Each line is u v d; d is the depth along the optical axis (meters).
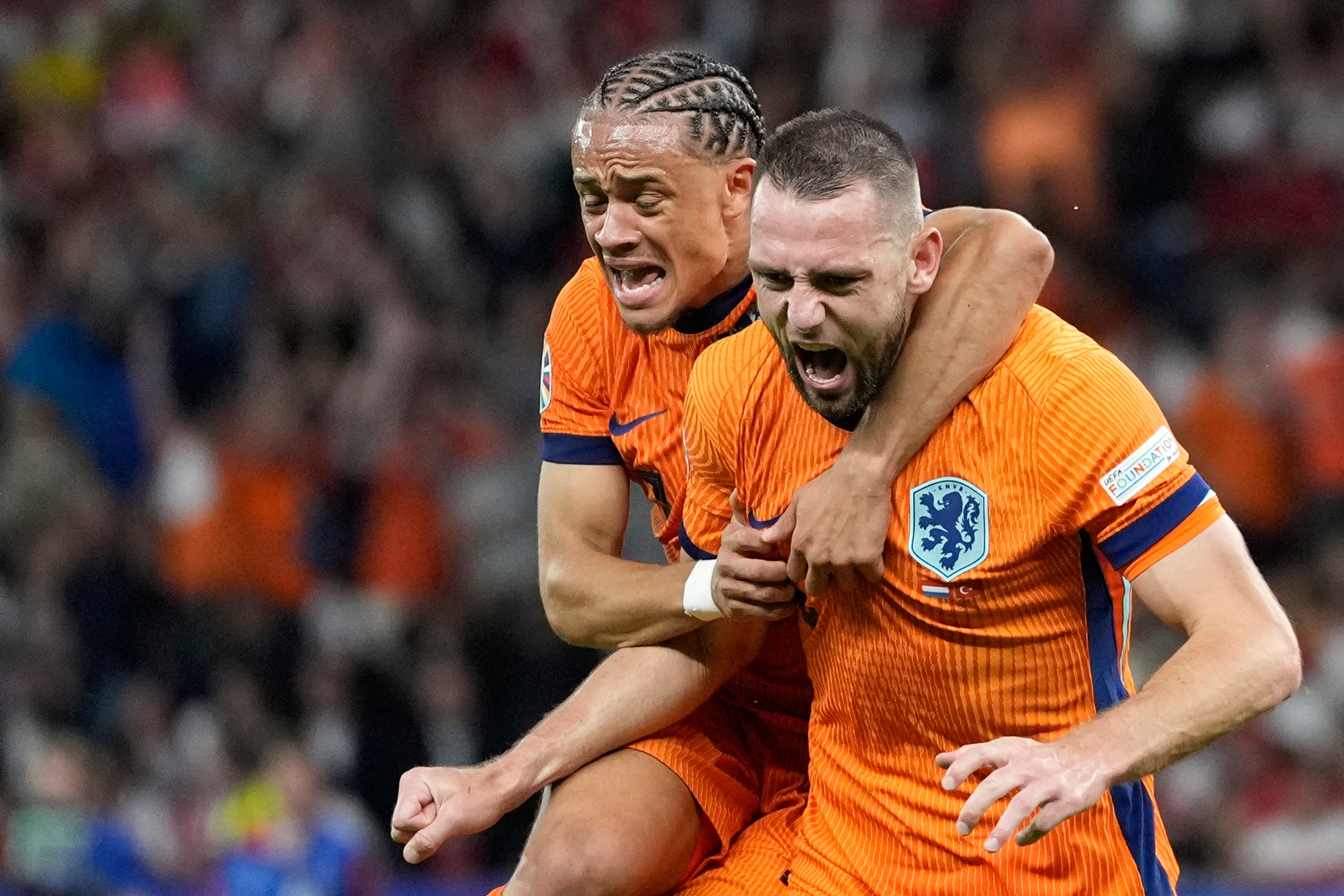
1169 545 11.98
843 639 12.98
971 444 12.31
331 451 37.81
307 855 29.69
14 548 36.53
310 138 45.81
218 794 32.06
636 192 13.14
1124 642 13.02
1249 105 43.28
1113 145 42.59
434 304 42.47
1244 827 32.41
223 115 47.66
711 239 13.42
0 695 33.84
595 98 13.34
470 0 50.25
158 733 33.56
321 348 39.81
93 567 36.38
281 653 34.78
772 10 48.00
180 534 36.88
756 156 13.62
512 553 35.97
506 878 32.03
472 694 34.47
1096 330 39.94
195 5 51.00
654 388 14.34
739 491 13.29
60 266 43.06
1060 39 43.41
